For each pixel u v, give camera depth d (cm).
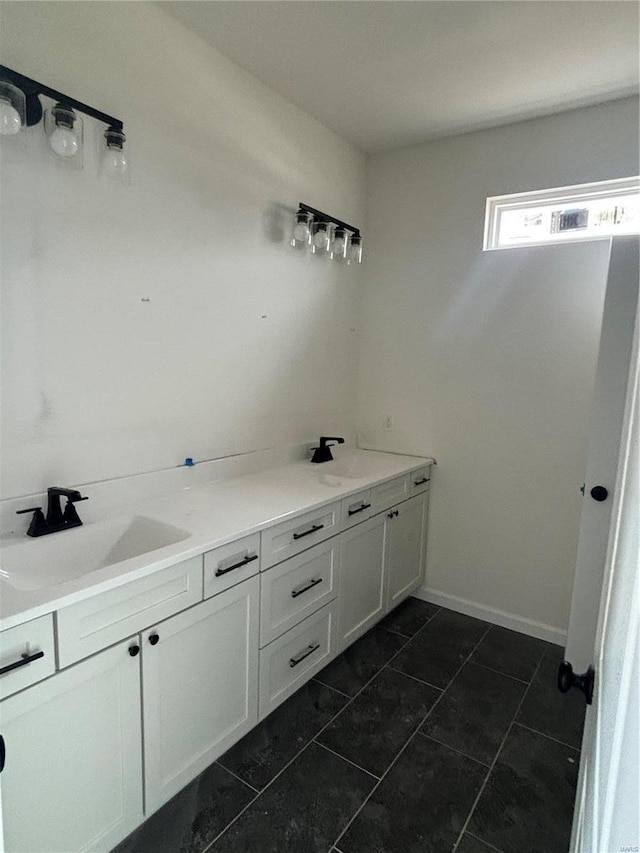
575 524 246
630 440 71
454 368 274
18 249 144
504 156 250
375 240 295
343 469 269
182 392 199
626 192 229
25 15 139
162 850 139
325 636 212
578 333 238
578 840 77
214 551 150
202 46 189
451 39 181
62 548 149
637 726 39
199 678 151
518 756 176
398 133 261
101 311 167
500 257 255
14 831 110
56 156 149
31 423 152
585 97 220
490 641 252
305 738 182
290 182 239
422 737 184
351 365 303
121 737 130
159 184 180
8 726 106
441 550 288
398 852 142
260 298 231
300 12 170
